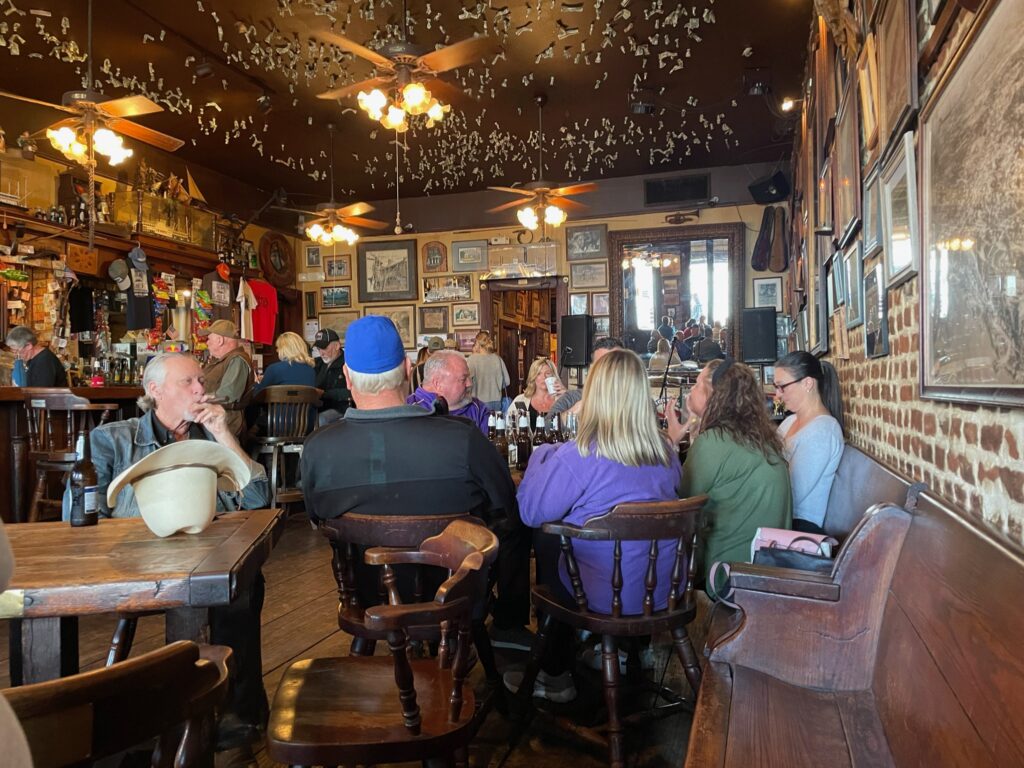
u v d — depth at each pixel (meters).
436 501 2.02
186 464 1.84
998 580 1.03
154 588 1.45
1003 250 1.11
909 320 1.97
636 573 2.13
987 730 0.97
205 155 8.75
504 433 4.27
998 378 1.15
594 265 10.04
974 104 1.24
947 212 1.45
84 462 2.14
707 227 9.58
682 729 2.29
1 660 2.79
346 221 8.50
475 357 7.80
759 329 7.31
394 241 10.84
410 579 1.96
